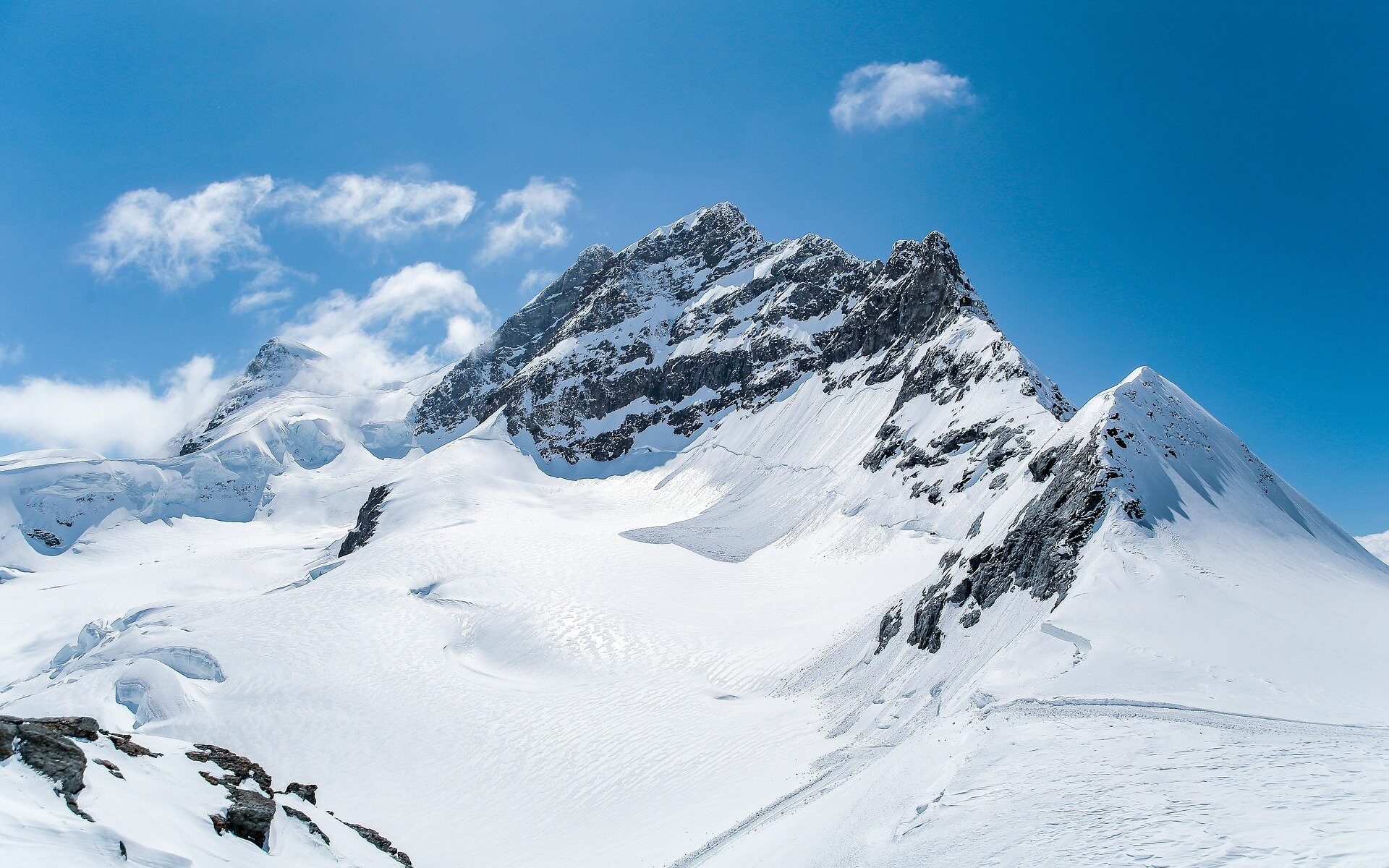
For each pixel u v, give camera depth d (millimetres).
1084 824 22516
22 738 22922
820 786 44562
